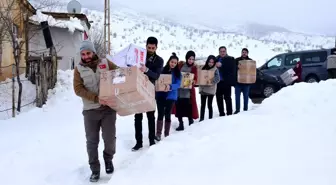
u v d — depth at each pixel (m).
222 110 8.64
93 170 4.78
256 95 15.12
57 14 19.42
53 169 5.24
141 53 4.98
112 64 4.83
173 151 4.92
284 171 3.76
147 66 5.87
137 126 6.15
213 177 3.92
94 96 4.66
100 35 28.09
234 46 122.19
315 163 3.84
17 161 5.45
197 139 5.31
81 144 6.41
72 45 19.09
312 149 4.26
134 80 4.37
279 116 5.97
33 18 15.55
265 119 5.84
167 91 6.66
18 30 13.73
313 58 16.42
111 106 4.72
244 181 3.68
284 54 17.09
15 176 4.96
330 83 7.46
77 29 18.53
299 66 13.58
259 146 4.56
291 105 6.59
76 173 5.04
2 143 6.62
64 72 14.29
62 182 4.79
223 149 4.64
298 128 5.15
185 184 3.90
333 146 4.28
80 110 9.97
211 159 4.42
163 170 4.40
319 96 6.80
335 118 5.46
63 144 6.40
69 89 12.33
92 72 4.72
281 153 4.25
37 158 5.62
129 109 4.88
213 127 5.79
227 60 8.52
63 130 7.57
